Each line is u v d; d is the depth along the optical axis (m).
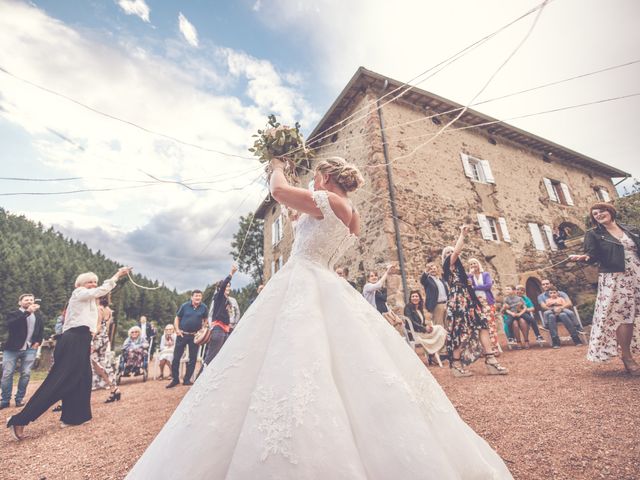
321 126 9.95
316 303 1.05
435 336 4.91
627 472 1.31
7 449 2.38
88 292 3.04
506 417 2.14
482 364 4.45
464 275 3.81
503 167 11.02
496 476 0.88
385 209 7.70
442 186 8.95
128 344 6.77
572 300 9.65
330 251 1.23
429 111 9.66
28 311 4.59
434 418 0.91
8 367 4.39
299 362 0.87
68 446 2.36
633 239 2.75
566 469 1.40
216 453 0.78
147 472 0.78
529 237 10.47
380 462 0.75
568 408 2.16
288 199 1.18
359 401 0.85
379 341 1.01
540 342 5.71
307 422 0.76
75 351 2.97
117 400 4.19
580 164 14.17
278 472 0.69
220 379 0.91
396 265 7.36
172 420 0.89
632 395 2.24
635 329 2.81
